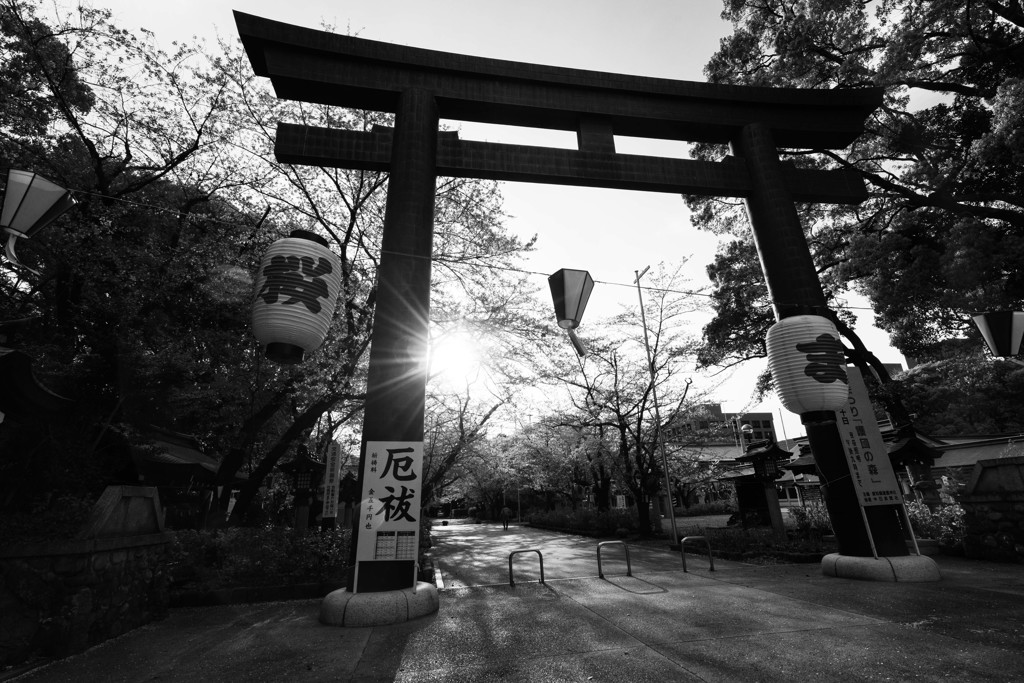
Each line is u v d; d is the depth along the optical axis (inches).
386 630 230.1
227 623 260.7
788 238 369.4
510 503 1823.3
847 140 425.1
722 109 400.8
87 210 362.9
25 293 370.6
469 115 369.4
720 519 1262.3
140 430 362.0
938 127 577.3
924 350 515.5
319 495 681.6
